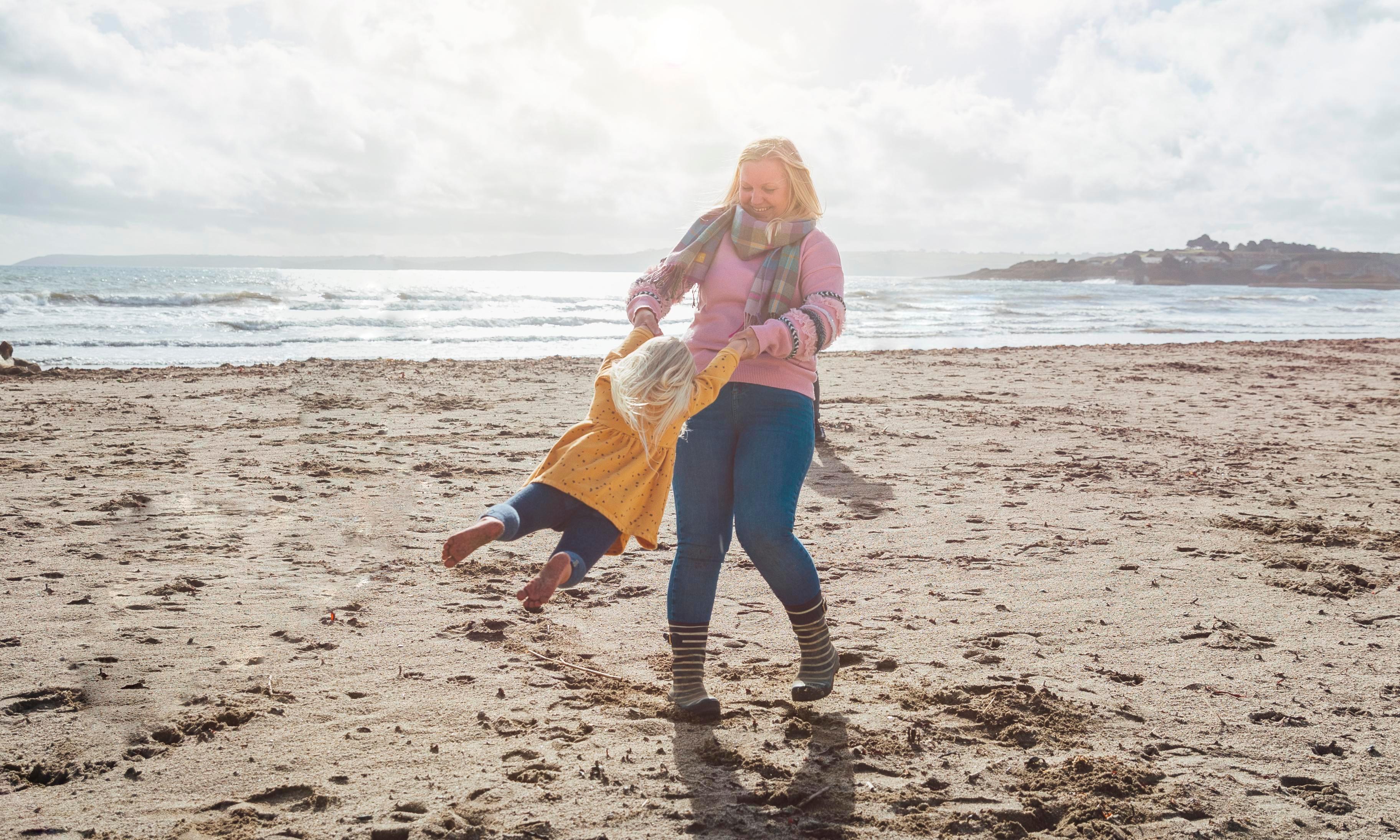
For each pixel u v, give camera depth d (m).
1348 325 42.69
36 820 2.35
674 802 2.52
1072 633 3.98
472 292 63.62
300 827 2.35
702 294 3.20
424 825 2.36
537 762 2.73
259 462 7.51
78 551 4.85
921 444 8.99
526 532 2.68
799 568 2.95
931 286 137.62
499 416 10.38
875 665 3.61
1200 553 5.29
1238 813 2.53
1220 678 3.49
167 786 2.55
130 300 32.78
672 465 2.95
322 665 3.48
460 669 3.48
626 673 3.49
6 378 13.21
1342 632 4.02
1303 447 9.09
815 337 2.91
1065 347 22.19
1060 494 6.83
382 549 5.11
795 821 2.44
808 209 3.14
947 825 2.43
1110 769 2.74
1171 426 10.48
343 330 26.83
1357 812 2.53
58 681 3.21
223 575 4.55
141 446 8.18
